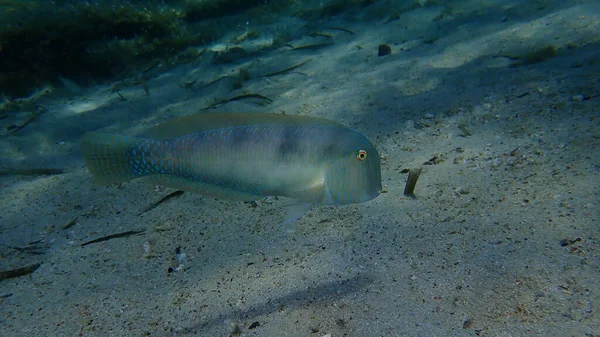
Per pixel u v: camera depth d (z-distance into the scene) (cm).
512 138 47
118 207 51
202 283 36
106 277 39
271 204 47
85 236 46
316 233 40
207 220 45
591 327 24
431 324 27
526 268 29
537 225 33
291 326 30
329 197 24
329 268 34
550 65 62
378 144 55
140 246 43
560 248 30
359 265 34
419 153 51
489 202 38
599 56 59
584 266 28
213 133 23
